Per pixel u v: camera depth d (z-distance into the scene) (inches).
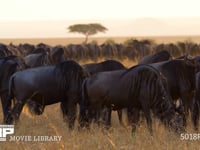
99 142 1382.9
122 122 1733.5
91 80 1617.9
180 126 1464.1
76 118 1737.2
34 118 1807.3
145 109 1514.5
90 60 4958.2
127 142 1412.4
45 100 1665.8
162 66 1681.8
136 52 5036.9
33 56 2471.7
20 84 1649.9
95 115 1626.5
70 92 1652.3
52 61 2365.9
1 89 1772.9
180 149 1311.5
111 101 1584.6
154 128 1533.0
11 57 1815.9
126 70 1579.7
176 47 5044.3
